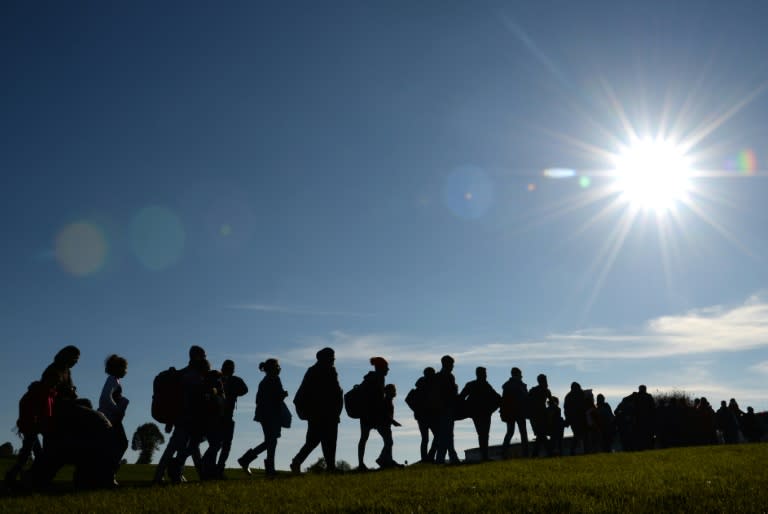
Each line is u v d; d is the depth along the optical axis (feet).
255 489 34.88
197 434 43.01
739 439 102.58
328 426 49.08
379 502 29.07
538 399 67.97
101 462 37.99
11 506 28.73
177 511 27.25
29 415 37.09
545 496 30.30
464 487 33.96
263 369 49.73
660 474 39.50
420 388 61.62
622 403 84.79
